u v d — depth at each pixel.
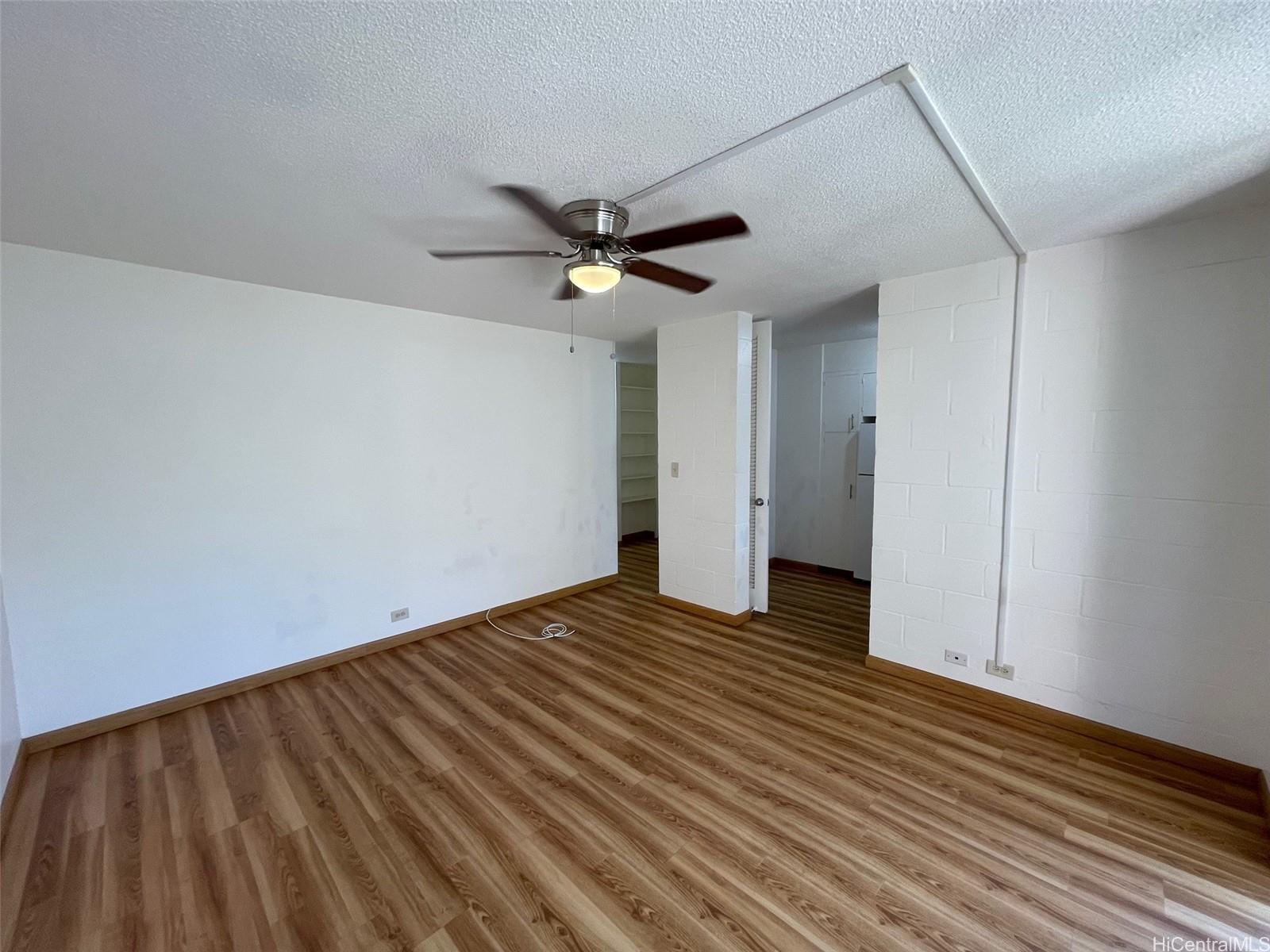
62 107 1.29
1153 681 2.24
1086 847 1.76
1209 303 2.06
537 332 4.20
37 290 2.29
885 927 1.49
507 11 1.02
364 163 1.59
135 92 1.24
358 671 3.13
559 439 4.39
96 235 2.14
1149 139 1.49
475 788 2.08
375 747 2.36
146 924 1.51
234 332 2.80
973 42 1.10
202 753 2.32
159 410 2.60
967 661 2.73
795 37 1.09
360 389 3.27
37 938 1.47
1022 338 2.47
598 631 3.73
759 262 2.55
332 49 1.11
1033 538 2.50
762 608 4.04
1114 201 1.90
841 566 5.10
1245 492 2.03
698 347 3.86
